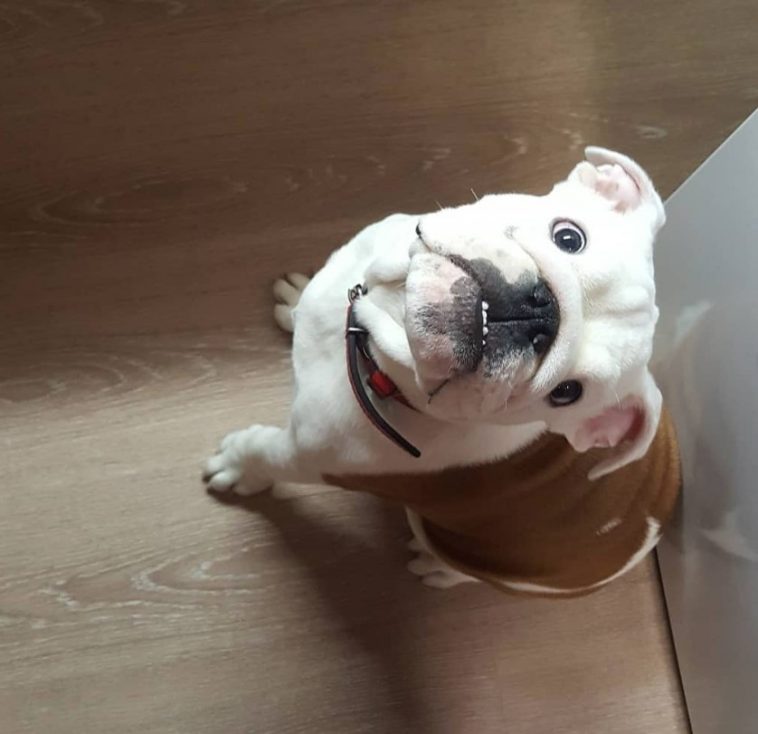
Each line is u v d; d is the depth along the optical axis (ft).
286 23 5.28
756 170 3.57
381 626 4.78
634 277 2.75
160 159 5.08
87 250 4.95
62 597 4.59
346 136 5.22
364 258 3.56
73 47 5.11
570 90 5.43
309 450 3.61
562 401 2.78
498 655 4.84
